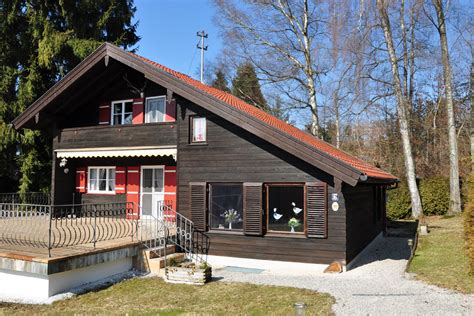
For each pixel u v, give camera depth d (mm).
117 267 11398
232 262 12656
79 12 26656
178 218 13578
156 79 13500
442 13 23656
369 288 9188
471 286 8844
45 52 24531
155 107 16703
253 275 11172
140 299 9164
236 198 12859
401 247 15875
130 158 17969
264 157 12461
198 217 13234
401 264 12367
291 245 11969
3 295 9672
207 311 8094
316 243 11688
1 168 26484
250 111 16969
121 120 17594
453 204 23219
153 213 17281
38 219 16438
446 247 13312
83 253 10016
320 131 32938
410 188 24250
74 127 18297
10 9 25438
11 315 8242
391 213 24906
